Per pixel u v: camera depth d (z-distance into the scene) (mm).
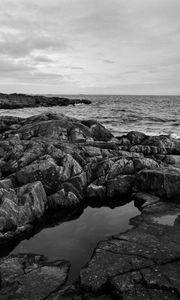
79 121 29375
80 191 16016
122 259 9109
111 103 128125
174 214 12961
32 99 96312
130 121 50250
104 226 12938
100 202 15938
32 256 10258
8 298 7980
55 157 17719
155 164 18297
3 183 14773
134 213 14320
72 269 9578
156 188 15445
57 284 8539
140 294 7578
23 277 8891
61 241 11703
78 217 14070
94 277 8344
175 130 39719
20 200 13281
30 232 12594
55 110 76062
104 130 27344
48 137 23844
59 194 14969
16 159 18281
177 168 16922
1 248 11359
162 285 7816
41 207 13961
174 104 122500
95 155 19859
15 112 66750
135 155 20875
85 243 11461
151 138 25203
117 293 7711
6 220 11984
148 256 9234
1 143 21969
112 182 16344
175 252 9445
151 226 11688
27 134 24688
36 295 8062
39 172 16062
